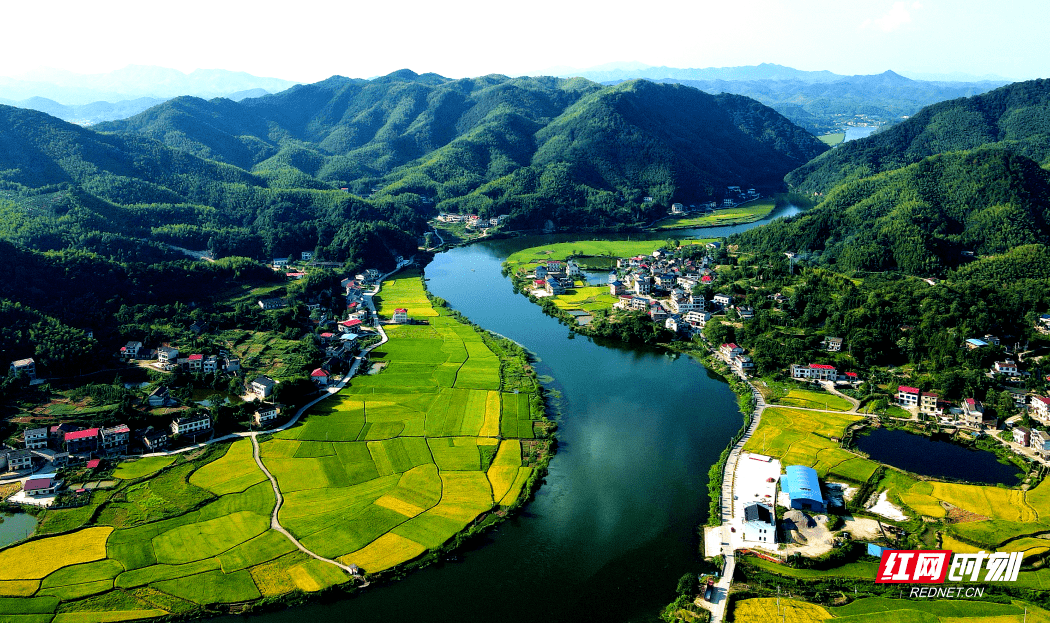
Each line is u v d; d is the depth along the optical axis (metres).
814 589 169.25
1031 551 179.50
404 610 166.00
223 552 184.88
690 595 167.75
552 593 171.75
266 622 161.88
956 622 156.50
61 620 159.88
